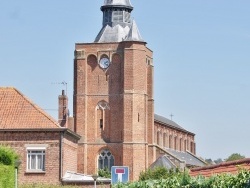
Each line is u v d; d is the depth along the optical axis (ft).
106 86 416.46
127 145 407.64
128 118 409.28
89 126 415.85
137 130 409.28
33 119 271.69
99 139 413.18
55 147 270.46
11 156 152.35
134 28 418.31
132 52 412.77
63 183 268.41
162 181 127.44
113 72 416.46
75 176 274.77
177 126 559.38
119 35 435.94
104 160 411.75
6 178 147.64
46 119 272.10
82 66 418.10
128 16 443.73
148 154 424.46
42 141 270.67
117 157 409.90
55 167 270.05
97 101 416.46
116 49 417.49
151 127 426.51
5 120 270.67
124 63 413.59
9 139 269.64
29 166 270.05
